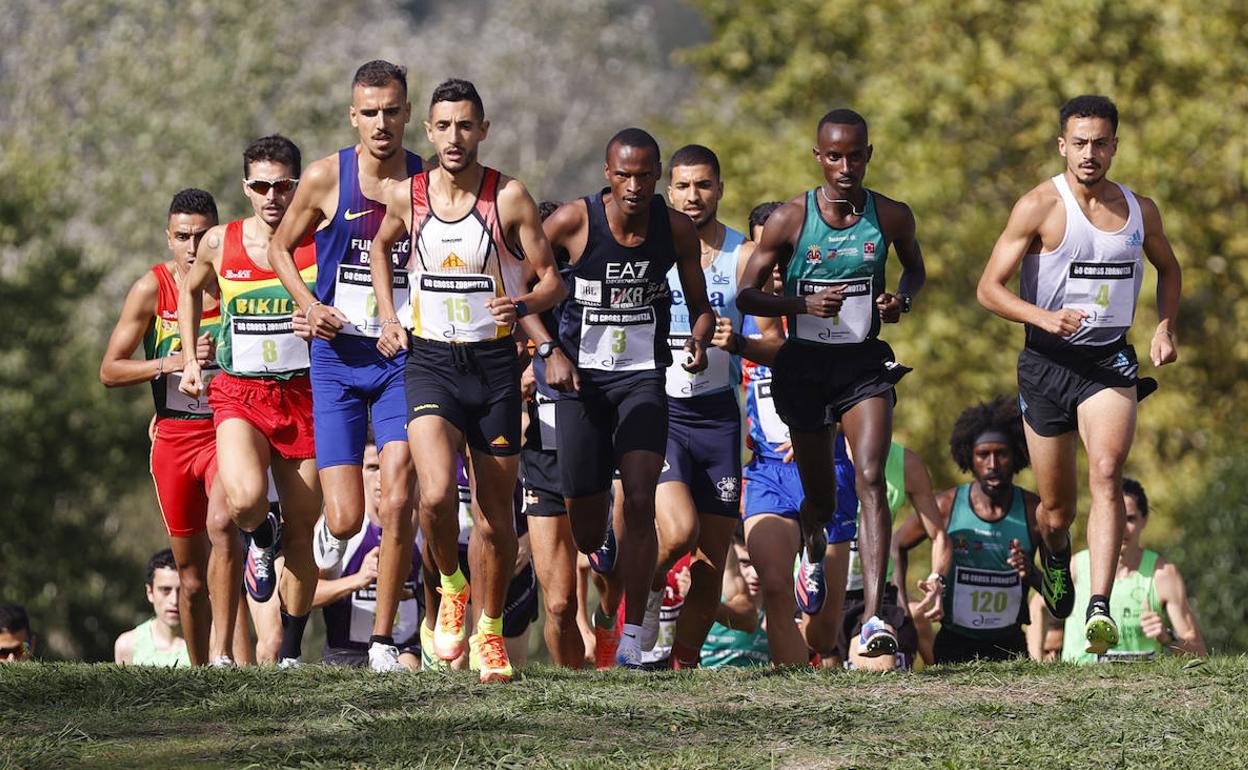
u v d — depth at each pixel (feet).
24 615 122.01
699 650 104.83
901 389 245.65
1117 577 118.62
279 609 110.52
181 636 127.54
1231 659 82.79
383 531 87.51
